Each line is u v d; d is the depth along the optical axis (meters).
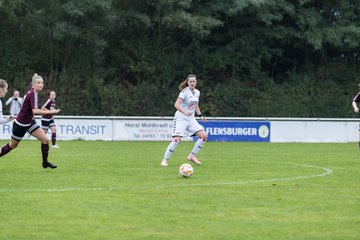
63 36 90.06
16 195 26.20
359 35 97.81
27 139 73.19
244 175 34.56
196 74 99.12
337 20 100.50
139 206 23.66
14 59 94.94
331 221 21.06
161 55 98.81
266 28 100.56
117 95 91.19
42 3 93.06
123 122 74.75
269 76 104.81
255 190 28.16
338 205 24.17
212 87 96.94
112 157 47.56
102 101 90.75
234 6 94.50
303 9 99.94
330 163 43.66
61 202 24.42
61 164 40.97
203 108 93.38
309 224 20.58
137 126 74.75
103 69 96.44
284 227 20.11
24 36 97.00
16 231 19.39
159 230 19.58
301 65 104.56
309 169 38.69
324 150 59.00
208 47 101.94
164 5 94.56
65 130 73.88
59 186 29.30
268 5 96.62
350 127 76.31
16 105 69.75
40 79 34.72
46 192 27.12
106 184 30.11
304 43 101.62
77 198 25.47
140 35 99.81
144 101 91.56
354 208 23.55
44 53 96.69
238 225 20.36
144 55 98.19
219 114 93.50
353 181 31.97
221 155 51.09
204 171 36.72
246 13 98.25
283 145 67.44
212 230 19.61
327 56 105.00
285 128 75.50
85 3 89.69
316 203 24.61
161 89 94.50
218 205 24.00
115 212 22.42
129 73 99.19
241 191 27.80
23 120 35.16
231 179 32.50
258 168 39.00
